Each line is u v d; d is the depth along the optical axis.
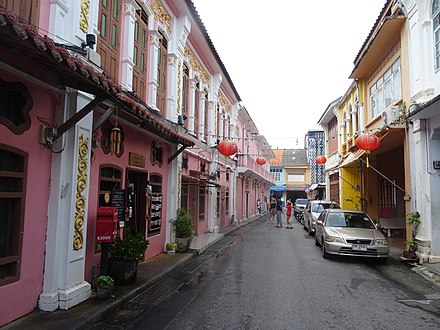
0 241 4.84
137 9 9.21
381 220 16.38
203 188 17.02
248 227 23.17
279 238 16.58
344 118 21.67
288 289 7.34
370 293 7.12
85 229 6.16
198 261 10.48
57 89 5.61
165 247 11.04
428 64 10.05
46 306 5.38
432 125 9.80
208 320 5.46
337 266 9.86
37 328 4.72
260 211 40.19
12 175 4.89
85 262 6.56
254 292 7.09
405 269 9.52
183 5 11.73
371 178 18.58
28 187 5.18
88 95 6.14
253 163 30.78
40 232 5.44
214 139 18.02
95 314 5.34
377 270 9.41
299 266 9.80
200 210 16.58
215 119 18.44
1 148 4.70
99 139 6.98
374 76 15.52
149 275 8.02
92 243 6.80
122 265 7.02
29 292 5.21
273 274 8.75
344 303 6.41
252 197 35.53
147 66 10.08
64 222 5.70
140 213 9.61
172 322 5.37
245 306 6.16
